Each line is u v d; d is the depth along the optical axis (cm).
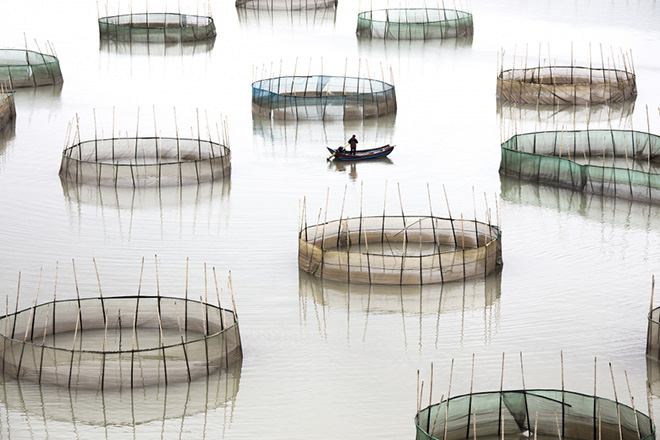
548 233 6806
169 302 5388
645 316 5628
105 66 11188
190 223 6900
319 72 10981
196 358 4912
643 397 4847
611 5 14738
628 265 6288
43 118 9275
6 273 6059
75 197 7362
